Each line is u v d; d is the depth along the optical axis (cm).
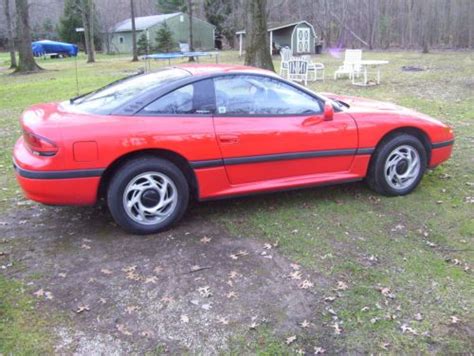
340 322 262
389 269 315
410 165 442
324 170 416
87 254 338
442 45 3173
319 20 3703
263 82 392
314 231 371
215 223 387
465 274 309
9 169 546
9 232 374
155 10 5884
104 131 338
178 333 254
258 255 334
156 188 361
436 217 396
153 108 357
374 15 3422
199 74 376
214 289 293
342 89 1186
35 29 5284
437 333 253
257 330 256
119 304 279
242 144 376
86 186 340
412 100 976
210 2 4478
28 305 277
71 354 238
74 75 1952
